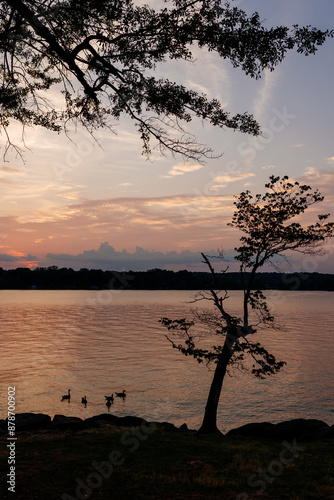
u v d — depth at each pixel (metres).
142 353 73.94
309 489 10.01
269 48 9.34
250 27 9.27
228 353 21.56
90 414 40.09
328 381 54.66
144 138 10.33
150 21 9.40
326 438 17.95
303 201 20.88
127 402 44.41
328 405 44.09
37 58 11.50
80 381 53.56
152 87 10.03
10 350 75.81
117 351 75.94
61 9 9.47
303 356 71.44
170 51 9.76
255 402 45.06
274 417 39.84
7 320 134.38
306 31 9.16
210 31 9.17
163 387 51.03
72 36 10.09
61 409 41.53
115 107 10.70
